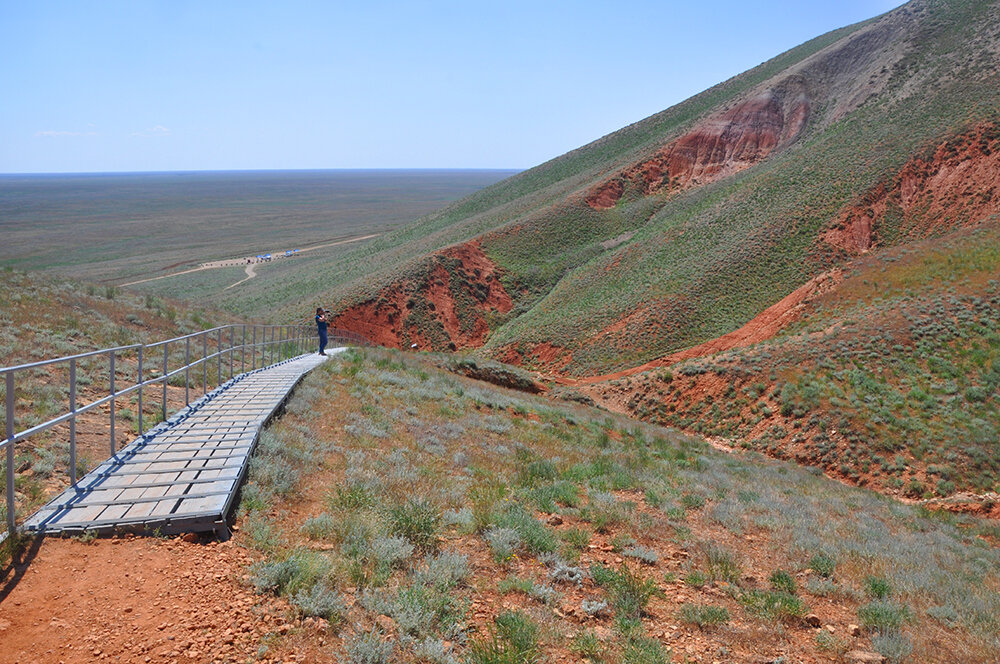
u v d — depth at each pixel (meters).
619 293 57.34
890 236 51.12
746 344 40.38
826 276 42.00
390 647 4.29
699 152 95.69
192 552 5.40
